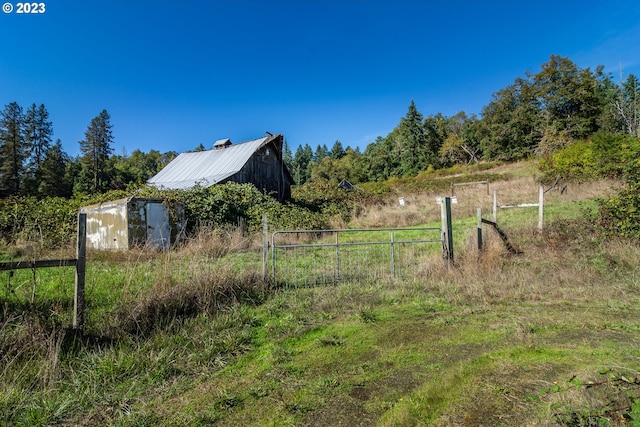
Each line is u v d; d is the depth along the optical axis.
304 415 2.41
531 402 2.39
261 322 4.37
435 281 6.09
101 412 2.51
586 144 20.75
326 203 20.55
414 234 11.24
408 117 60.22
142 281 5.16
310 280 6.39
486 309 4.63
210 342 3.64
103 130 52.47
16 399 2.60
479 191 21.06
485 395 2.53
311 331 4.07
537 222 9.30
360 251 9.35
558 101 41.53
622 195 7.18
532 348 3.34
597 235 7.29
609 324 3.89
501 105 47.69
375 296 5.35
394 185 35.00
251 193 15.96
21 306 3.87
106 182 50.91
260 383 2.87
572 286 5.54
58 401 2.60
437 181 31.19
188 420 2.39
